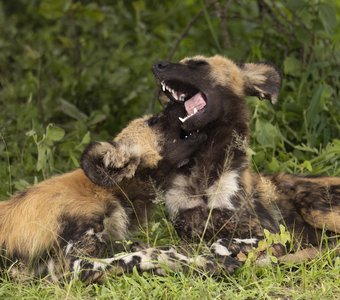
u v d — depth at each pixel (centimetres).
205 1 3259
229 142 2306
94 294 1991
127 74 3281
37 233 2086
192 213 2253
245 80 2442
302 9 2900
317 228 2291
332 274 2016
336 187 2328
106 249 2134
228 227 2219
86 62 3512
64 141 2862
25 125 2972
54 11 3375
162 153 2264
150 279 1983
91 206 2145
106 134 2970
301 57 2989
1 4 4231
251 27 3162
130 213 2258
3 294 1950
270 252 2047
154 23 3838
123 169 2198
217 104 2331
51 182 2219
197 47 3378
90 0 3791
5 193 2600
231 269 2039
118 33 3778
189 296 1895
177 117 2286
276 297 1931
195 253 2050
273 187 2317
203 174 2278
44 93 3319
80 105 3219
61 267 2055
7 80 3500
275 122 2798
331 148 2564
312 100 2717
